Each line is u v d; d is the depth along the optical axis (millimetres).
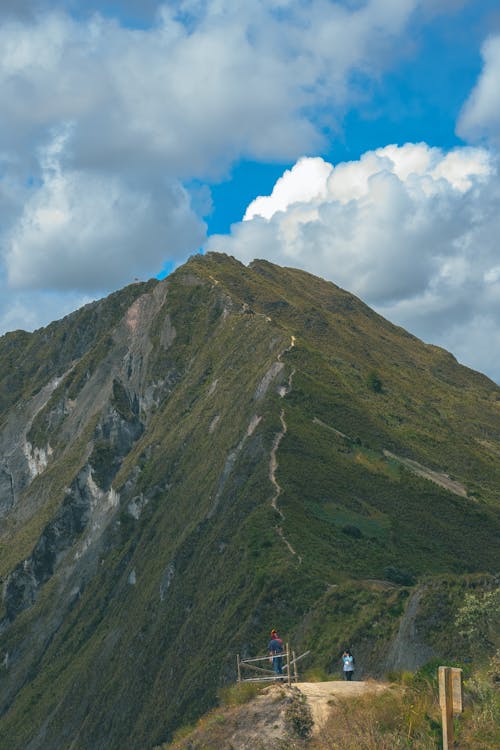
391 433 134375
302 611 74125
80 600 132375
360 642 59500
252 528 92125
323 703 26000
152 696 83938
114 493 147250
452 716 19859
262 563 84625
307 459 110000
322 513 98812
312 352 147750
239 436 120500
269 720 25688
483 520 112750
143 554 121625
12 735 111438
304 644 65438
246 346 158875
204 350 174750
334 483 106938
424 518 107438
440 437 157000
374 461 119625
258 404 126688
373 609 63594
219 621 81062
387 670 52938
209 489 115188
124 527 138750
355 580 81688
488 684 24016
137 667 92500
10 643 138375
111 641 107312
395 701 24266
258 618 74812
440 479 125312
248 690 27766
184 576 99375
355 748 22734
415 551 98375
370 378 175375
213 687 71562
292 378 131875
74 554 148750
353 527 96375
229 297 187750
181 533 112750
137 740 80125
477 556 102875
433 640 51125
